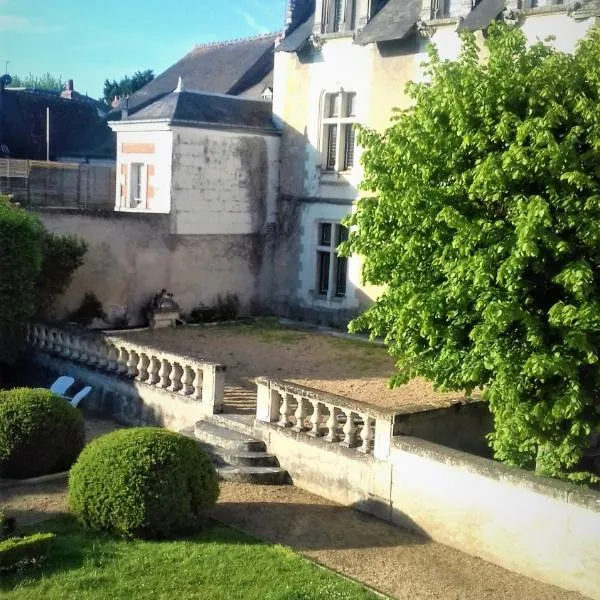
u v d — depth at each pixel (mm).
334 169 19703
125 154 20219
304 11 21359
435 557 8086
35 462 9664
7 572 7008
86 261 17562
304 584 7027
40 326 15023
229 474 9969
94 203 25156
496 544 7992
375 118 18562
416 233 8312
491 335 7609
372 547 8234
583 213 7309
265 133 20453
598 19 14680
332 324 19875
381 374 14461
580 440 8156
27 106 32812
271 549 7812
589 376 7887
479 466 8125
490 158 7508
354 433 9586
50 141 32469
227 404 12008
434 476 8539
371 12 18672
